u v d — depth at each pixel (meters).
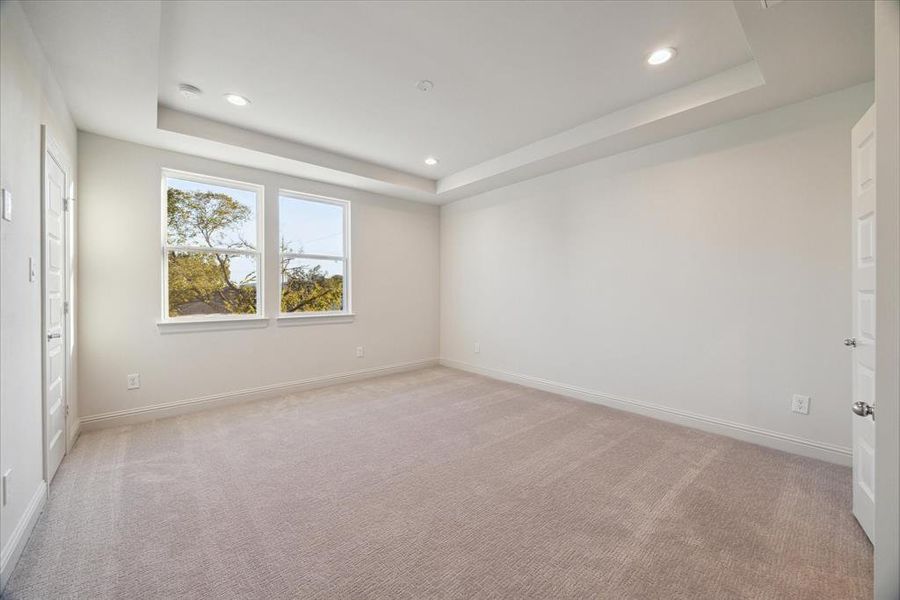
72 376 2.75
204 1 1.86
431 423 3.23
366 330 4.84
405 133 3.49
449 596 1.41
